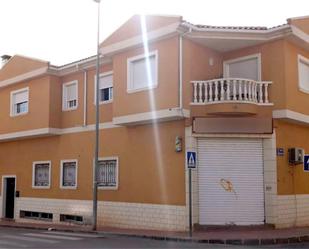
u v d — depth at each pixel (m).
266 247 13.04
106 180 19.62
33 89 22.78
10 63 24.09
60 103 22.27
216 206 16.52
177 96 16.30
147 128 18.12
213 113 16.44
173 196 16.83
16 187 24.47
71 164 21.58
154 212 17.39
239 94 16.41
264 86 16.95
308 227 17.25
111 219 19.02
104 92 20.42
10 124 23.84
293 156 17.48
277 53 17.00
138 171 18.23
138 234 15.60
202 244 13.55
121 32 18.28
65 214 21.33
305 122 17.84
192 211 16.25
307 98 18.14
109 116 19.83
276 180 16.70
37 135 22.52
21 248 12.39
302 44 17.58
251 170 16.75
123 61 18.33
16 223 22.30
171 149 17.11
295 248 12.80
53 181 22.23
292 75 17.22
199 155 16.66
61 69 21.84
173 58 16.58
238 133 16.56
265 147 16.83
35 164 23.50
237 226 16.38
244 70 17.92
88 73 21.22
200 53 17.41
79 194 20.78
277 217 16.56
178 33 16.42
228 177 16.66
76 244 13.34
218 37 16.77
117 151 19.22
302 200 18.11
